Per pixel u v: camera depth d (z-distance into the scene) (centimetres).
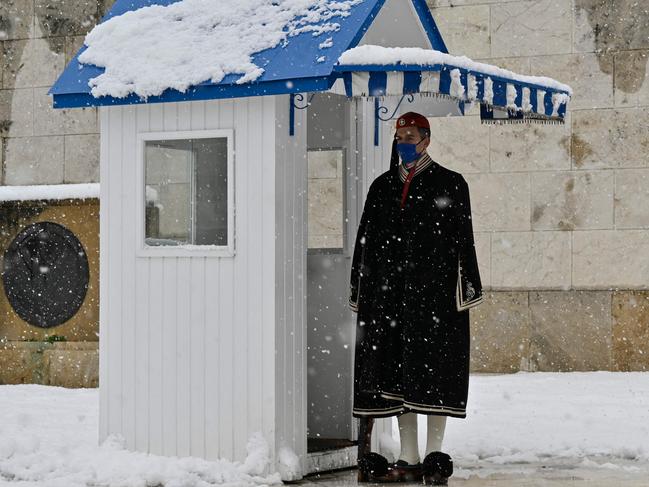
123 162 1010
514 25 1769
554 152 1750
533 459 1048
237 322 952
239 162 953
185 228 986
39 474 938
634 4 1725
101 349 1012
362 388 943
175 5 1024
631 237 1723
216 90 938
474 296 930
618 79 1731
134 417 997
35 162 1855
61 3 1847
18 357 1758
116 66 997
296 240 962
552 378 1669
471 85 902
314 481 941
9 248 1761
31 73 1859
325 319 1070
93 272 1725
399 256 948
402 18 995
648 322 1717
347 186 1055
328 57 894
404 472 933
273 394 934
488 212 1775
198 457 966
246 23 972
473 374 1758
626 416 1308
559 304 1745
